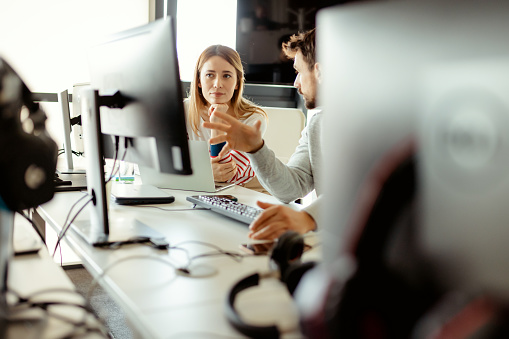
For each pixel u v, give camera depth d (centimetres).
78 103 221
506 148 38
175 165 105
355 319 46
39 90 314
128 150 122
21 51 307
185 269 87
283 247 85
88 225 118
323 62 54
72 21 319
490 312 40
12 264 91
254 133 145
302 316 51
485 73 39
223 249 104
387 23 46
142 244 105
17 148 74
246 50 366
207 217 137
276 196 162
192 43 366
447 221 42
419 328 44
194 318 67
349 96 51
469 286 41
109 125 122
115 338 211
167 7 352
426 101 43
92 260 93
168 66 98
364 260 47
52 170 80
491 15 38
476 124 39
